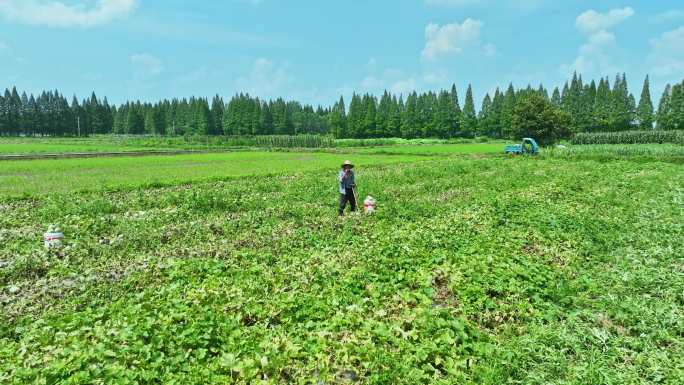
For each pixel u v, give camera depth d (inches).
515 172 1446.9
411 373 272.8
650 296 396.5
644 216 733.3
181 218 743.7
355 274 428.1
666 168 1610.5
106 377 252.2
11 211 813.2
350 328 331.6
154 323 315.6
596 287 424.2
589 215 718.5
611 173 1429.6
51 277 462.9
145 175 1460.4
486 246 528.7
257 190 1085.8
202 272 454.9
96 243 584.4
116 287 426.0
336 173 1534.2
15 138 5743.1
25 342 307.0
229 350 297.6
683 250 522.6
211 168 1758.1
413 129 6176.2
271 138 4975.4
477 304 373.7
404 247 518.3
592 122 5172.2
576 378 271.6
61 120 6673.2
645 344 312.0
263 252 531.2
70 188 1117.1
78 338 303.6
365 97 6466.5
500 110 5757.9
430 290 399.2
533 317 359.3
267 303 368.2
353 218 727.1
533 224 653.9
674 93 4594.0
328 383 272.8
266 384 263.9
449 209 819.4
